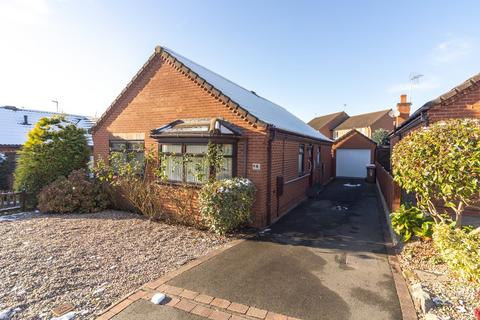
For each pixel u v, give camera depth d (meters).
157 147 9.25
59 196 9.34
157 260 5.26
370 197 12.92
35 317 3.37
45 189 9.63
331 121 48.84
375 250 5.90
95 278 4.46
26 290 4.01
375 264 5.12
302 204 11.14
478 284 3.58
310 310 3.58
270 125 7.47
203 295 3.94
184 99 8.91
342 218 8.85
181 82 8.96
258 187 7.59
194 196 7.85
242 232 7.22
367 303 3.74
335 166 22.88
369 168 18.84
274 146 8.41
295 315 3.47
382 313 3.50
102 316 3.39
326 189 15.63
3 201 9.47
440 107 6.89
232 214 6.77
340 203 11.41
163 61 9.35
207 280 4.42
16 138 18.98
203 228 7.54
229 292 4.04
